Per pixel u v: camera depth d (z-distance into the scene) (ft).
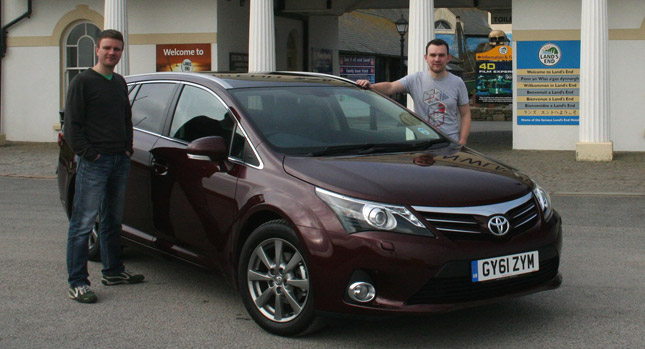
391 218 14.39
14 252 24.25
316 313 14.96
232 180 17.08
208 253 17.87
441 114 23.59
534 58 57.31
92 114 18.44
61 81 67.56
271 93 18.95
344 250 14.42
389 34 134.92
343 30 122.11
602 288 19.67
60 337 15.93
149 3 64.23
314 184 15.37
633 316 17.16
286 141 17.26
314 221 14.88
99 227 21.63
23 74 68.33
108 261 20.13
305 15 80.23
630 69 55.98
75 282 18.79
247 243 16.30
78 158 18.75
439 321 16.84
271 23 57.98
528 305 18.11
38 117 68.23
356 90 20.44
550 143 57.77
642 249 24.57
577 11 56.34
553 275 16.08
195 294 19.34
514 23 57.47
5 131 69.05
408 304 14.28
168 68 64.18
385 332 16.08
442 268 14.24
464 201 14.88
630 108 56.24
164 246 19.35
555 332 16.03
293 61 79.71
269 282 16.03
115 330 16.40
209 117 18.80
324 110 18.83
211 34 63.26
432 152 17.81
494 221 14.88
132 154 20.15
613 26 55.98
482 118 106.73
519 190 15.97
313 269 14.80
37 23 67.62
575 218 30.63
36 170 48.57
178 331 16.34
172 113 20.04
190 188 18.25
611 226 28.81
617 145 56.75
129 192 20.54
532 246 15.33
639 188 38.63
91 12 66.23
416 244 14.20
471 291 14.60
